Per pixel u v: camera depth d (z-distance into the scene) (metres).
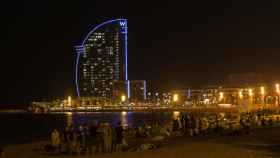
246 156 27.38
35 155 34.62
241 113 65.31
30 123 166.50
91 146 35.28
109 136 35.06
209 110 192.38
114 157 30.25
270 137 39.25
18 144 48.12
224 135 43.16
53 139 37.12
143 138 44.44
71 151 34.72
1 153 34.34
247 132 43.31
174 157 28.55
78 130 40.59
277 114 72.25
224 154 28.70
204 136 43.91
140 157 29.47
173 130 47.97
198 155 28.88
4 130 113.75
